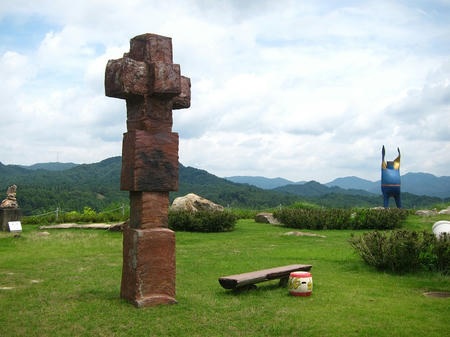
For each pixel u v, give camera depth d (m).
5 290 7.02
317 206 26.34
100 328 5.16
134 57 6.31
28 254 10.96
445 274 8.15
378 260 8.64
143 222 6.02
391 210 18.25
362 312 5.76
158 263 6.05
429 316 5.60
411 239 8.48
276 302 6.30
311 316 5.61
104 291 6.92
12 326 5.23
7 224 16.59
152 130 6.07
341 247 12.12
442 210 22.05
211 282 7.75
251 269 8.92
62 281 7.73
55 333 5.00
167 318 5.50
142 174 5.96
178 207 19.20
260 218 20.77
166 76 5.95
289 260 9.95
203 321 5.42
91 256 10.70
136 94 5.94
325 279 7.91
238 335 4.98
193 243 13.31
